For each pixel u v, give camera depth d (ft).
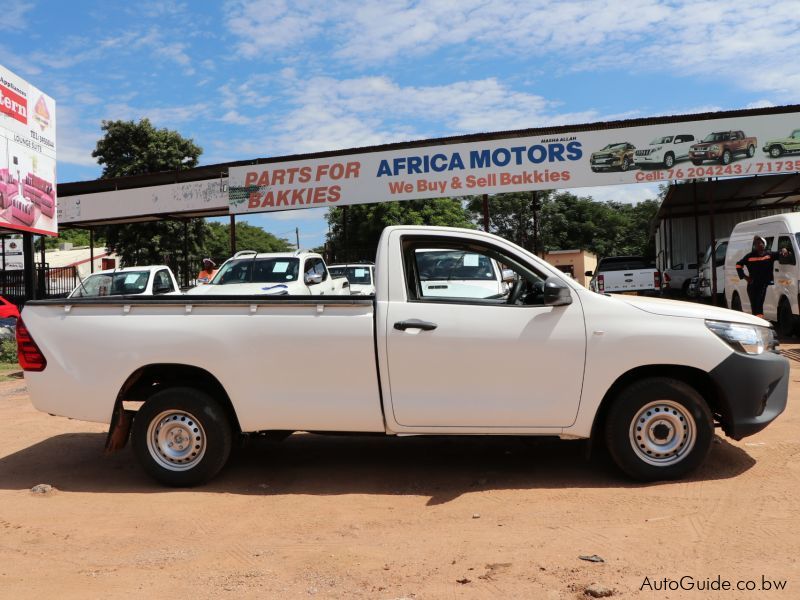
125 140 132.26
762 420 16.39
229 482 18.12
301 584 11.76
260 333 17.25
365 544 13.52
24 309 18.63
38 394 18.31
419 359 16.69
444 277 19.77
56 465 20.52
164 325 17.62
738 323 16.71
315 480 18.12
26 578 12.35
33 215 56.75
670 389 16.31
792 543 12.71
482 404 16.63
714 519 14.03
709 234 92.53
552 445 20.84
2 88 51.80
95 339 17.92
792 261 42.32
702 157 55.01
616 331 16.42
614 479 17.13
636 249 227.61
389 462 19.60
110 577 12.31
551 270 17.16
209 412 17.53
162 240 123.13
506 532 13.83
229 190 63.36
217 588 11.71
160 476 17.75
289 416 17.22
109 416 17.89
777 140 54.19
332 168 60.59
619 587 11.12
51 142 59.98
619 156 55.88
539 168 56.85
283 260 43.78
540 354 16.49
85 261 153.89
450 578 11.74
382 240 17.42
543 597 10.87
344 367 16.96
